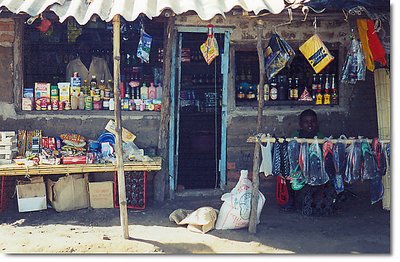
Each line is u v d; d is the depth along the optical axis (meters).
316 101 8.05
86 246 5.77
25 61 7.58
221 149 7.91
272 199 7.89
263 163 6.75
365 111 8.16
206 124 8.10
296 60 8.04
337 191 6.82
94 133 7.59
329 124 8.09
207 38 7.47
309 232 6.44
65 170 6.85
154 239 6.05
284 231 6.45
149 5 6.05
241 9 6.22
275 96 7.95
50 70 7.68
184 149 8.14
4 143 6.92
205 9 6.01
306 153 6.69
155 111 7.71
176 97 7.79
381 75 7.40
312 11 6.65
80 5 6.12
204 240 6.05
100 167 6.95
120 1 6.10
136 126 7.67
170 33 7.44
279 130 7.96
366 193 8.13
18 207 7.08
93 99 7.60
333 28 7.98
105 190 7.25
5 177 7.27
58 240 5.98
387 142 6.83
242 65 7.98
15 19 7.29
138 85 7.71
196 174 8.09
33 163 6.80
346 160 6.80
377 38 6.87
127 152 7.29
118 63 5.95
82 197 7.22
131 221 6.79
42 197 7.12
